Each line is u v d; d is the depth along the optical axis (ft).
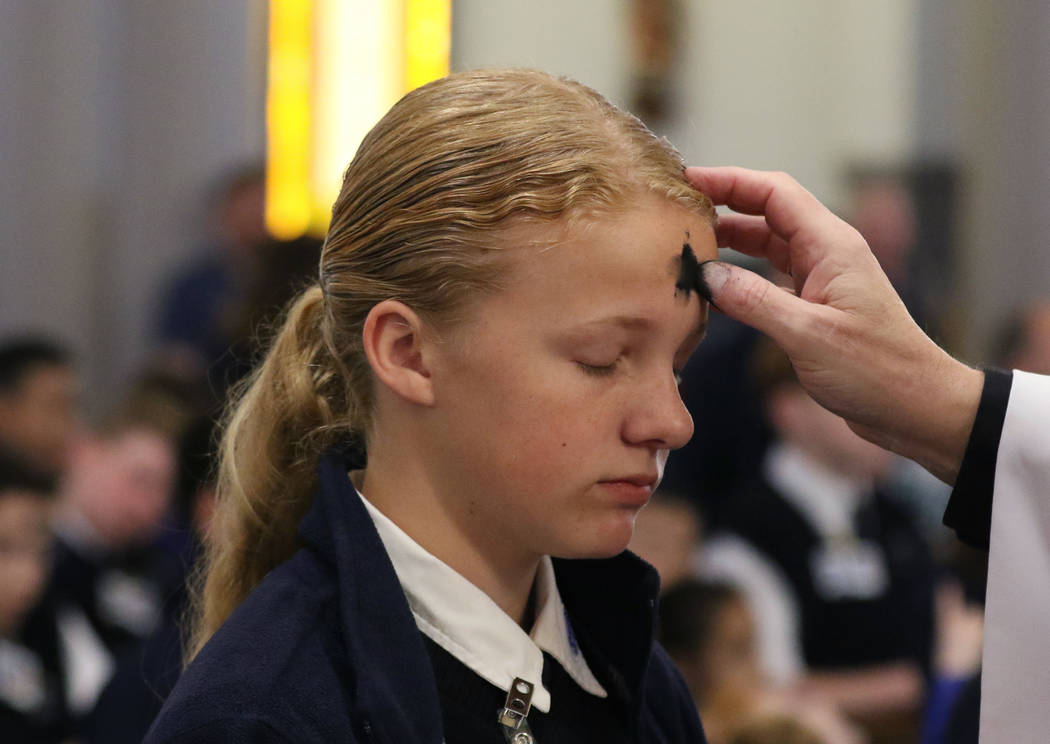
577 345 6.54
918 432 8.30
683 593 17.63
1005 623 8.21
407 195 6.69
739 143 39.22
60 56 35.65
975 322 38.75
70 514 21.88
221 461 8.43
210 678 6.34
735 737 16.57
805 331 7.84
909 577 21.61
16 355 24.25
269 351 8.34
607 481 6.65
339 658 6.57
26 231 35.42
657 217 6.70
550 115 6.70
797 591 20.93
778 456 22.11
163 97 36.47
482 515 6.82
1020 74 39.24
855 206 35.01
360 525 6.79
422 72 37.29
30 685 19.25
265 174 34.35
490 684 6.89
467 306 6.57
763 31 39.17
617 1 37.99
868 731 20.67
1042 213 39.22
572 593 7.72
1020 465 8.18
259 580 7.82
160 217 36.29
